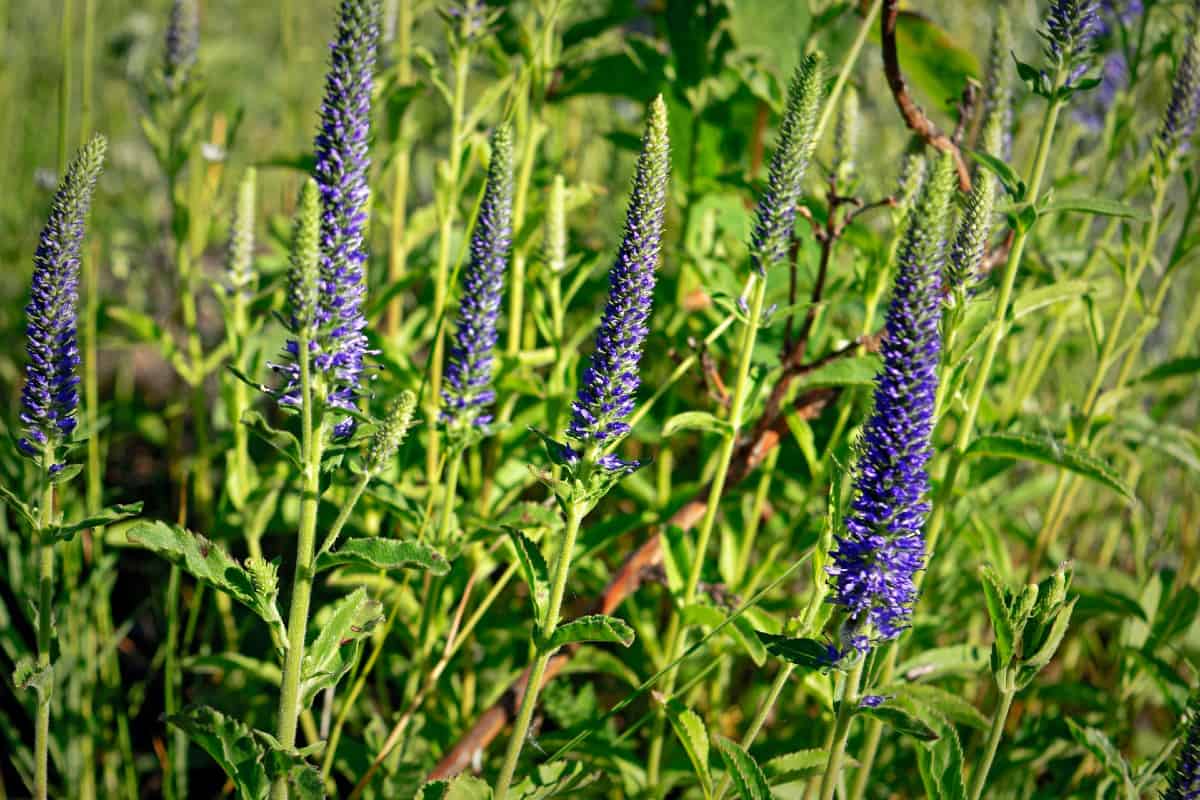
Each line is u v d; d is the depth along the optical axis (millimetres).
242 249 3807
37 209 5562
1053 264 4051
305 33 7074
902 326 2061
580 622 2344
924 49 4227
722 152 4367
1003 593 2346
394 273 4121
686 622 3025
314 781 2180
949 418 3912
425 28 5309
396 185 4066
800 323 3895
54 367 2275
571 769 2760
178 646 4129
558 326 3494
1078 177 4027
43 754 2486
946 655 3133
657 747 3195
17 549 3416
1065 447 2666
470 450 3787
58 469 2348
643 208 2191
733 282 3854
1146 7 3822
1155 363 4637
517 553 2453
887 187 4348
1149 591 3535
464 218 4082
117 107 6594
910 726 2182
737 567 3572
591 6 4422
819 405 3457
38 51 6680
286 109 5406
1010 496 4051
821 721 3326
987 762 2420
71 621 3326
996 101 3475
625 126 5152
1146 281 4840
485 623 3568
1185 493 4523
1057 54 2578
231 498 3852
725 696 3982
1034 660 2318
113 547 4305
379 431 2256
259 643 4172
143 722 3953
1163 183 3395
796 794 3018
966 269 2557
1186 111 3312
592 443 2316
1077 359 4918
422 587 3684
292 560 4539
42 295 2230
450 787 2549
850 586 2168
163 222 5586
